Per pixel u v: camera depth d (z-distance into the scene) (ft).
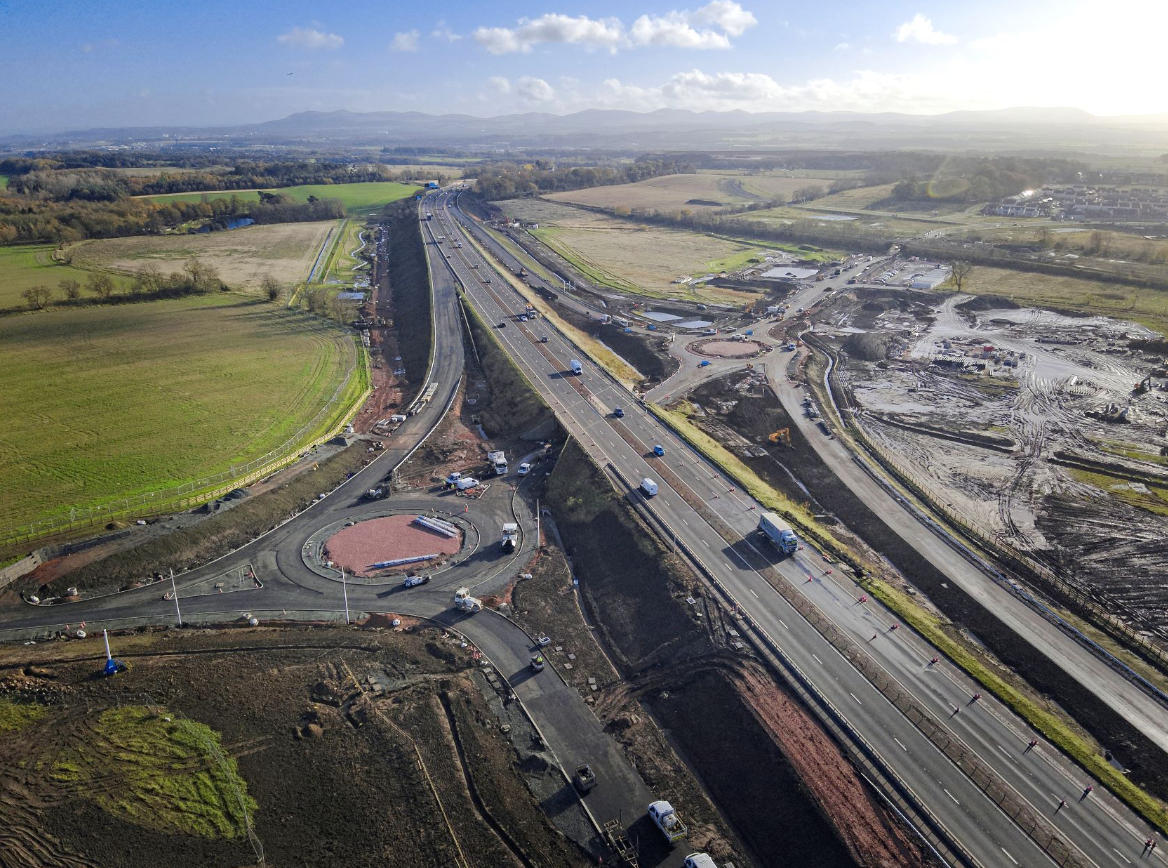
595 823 183.52
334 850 172.24
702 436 397.80
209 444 389.60
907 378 490.49
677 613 252.83
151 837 173.99
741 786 192.95
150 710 211.82
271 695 220.23
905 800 179.63
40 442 387.55
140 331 577.84
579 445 373.81
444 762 197.67
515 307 619.26
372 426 430.61
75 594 268.41
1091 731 210.38
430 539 314.35
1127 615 261.03
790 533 279.28
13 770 191.31
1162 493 338.95
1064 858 164.86
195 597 272.72
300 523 325.62
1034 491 345.72
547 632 257.75
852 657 226.79
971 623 256.52
